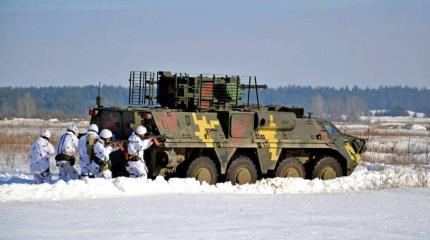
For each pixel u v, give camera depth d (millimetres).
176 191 48062
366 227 38469
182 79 55000
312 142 57688
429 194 51438
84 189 45656
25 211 39906
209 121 53406
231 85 56281
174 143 51094
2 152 78000
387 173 59562
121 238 33688
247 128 54500
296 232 36375
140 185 47312
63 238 33406
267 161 55375
